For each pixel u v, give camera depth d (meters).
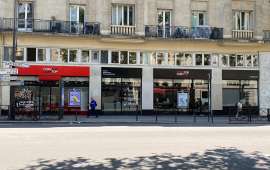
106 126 25.84
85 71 36.44
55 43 36.00
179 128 24.22
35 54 35.62
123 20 37.75
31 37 35.41
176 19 38.62
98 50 36.94
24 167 11.12
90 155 13.16
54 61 35.94
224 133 21.00
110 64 37.09
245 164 12.03
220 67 39.16
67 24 36.34
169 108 38.22
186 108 38.47
